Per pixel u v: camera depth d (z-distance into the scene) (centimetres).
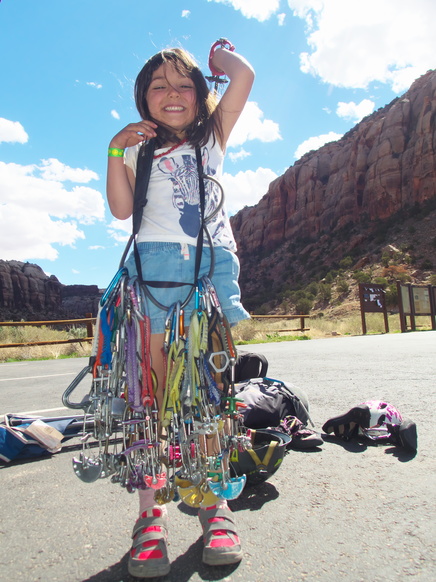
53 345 1460
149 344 185
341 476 254
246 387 335
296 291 8525
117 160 205
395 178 9888
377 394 462
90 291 18812
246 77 212
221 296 202
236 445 185
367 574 162
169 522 212
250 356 385
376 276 6975
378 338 1585
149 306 193
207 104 221
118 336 185
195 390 176
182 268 196
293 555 176
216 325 190
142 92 219
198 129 216
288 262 11619
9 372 925
